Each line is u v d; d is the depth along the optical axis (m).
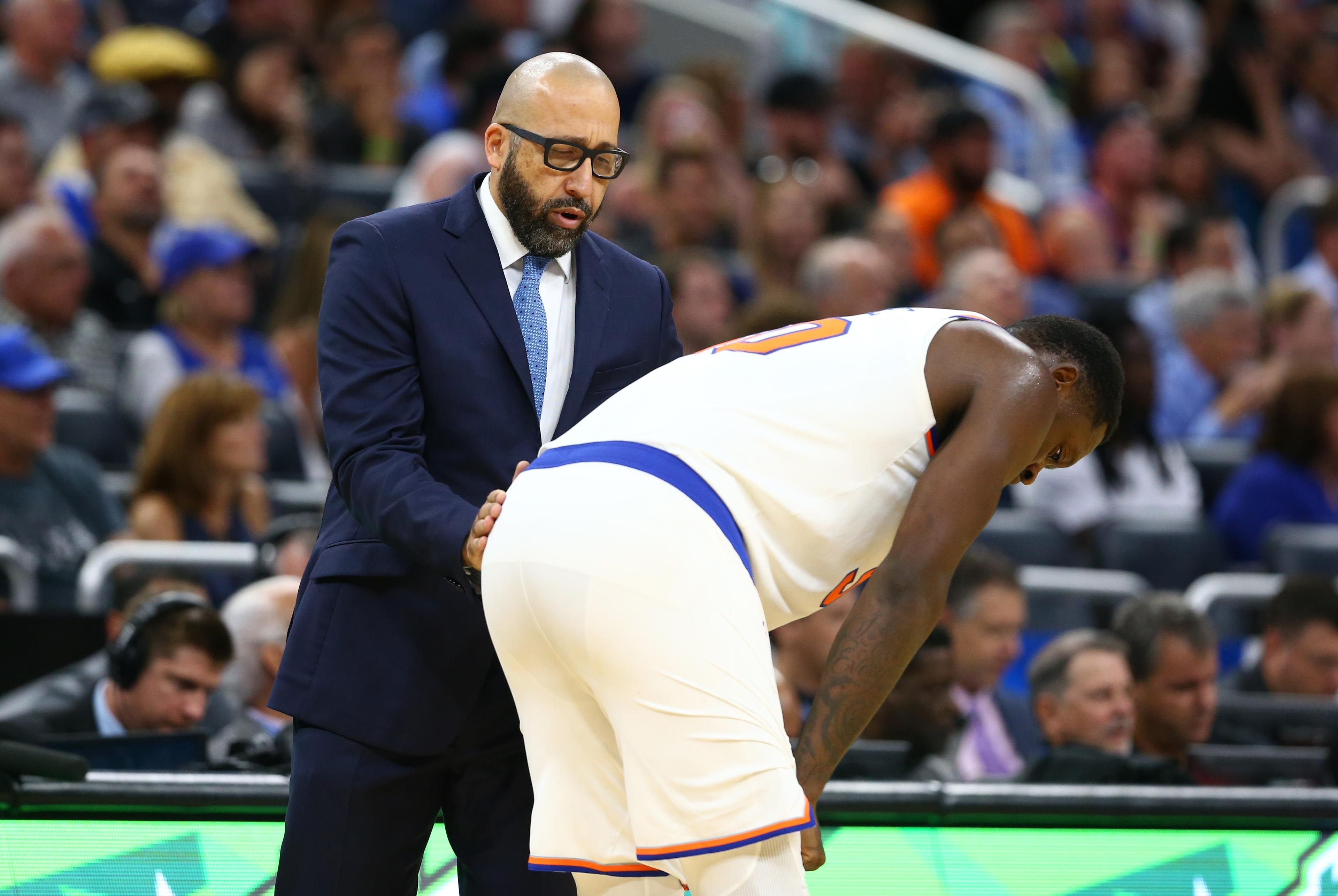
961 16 38.25
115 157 22.83
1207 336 24.41
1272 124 33.84
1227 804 11.10
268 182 26.34
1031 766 12.57
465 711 8.79
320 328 8.98
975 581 15.30
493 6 32.19
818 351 8.12
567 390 9.06
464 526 8.11
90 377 20.67
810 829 7.93
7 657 13.47
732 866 7.52
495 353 8.91
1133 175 31.41
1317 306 24.23
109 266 22.67
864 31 34.09
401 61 30.77
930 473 7.73
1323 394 20.94
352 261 8.88
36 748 10.12
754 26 35.06
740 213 28.22
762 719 7.57
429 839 9.33
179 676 12.59
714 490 7.77
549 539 7.65
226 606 14.67
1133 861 11.02
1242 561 20.91
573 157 8.73
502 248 9.03
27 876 10.08
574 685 7.88
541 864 7.89
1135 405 21.56
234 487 17.55
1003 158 32.81
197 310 20.38
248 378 20.81
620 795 7.90
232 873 10.34
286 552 15.43
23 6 26.28
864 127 33.28
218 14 30.52
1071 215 28.98
